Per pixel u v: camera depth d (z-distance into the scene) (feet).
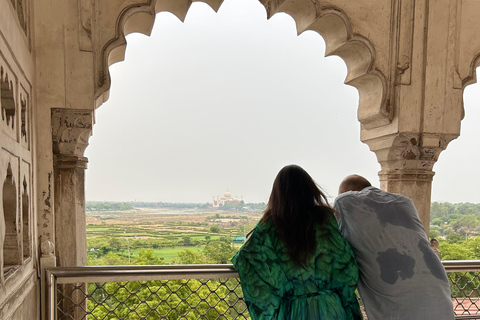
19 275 5.96
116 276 6.69
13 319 5.42
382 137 12.08
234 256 5.67
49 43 8.94
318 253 5.48
